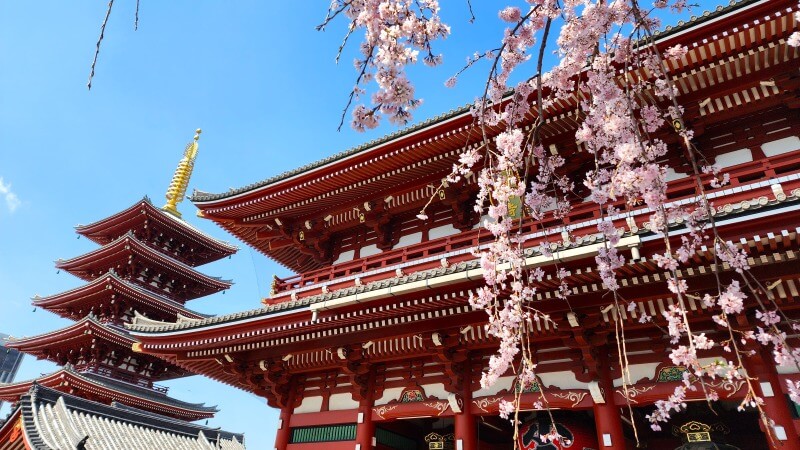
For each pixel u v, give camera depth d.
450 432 16.23
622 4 6.48
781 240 8.72
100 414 24.56
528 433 12.32
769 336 5.78
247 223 20.23
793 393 5.66
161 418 26.80
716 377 10.24
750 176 11.98
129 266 40.28
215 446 28.25
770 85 11.78
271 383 16.20
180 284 43.56
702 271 9.63
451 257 14.28
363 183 17.31
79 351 38.16
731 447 11.11
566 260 9.84
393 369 14.69
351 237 19.50
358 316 13.22
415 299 12.20
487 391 12.84
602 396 11.11
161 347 17.06
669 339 11.09
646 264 9.66
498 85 7.05
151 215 41.81
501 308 11.73
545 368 12.21
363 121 7.10
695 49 11.34
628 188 5.79
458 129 14.38
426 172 16.42
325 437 15.11
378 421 14.36
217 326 15.40
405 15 6.58
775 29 10.80
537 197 8.19
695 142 13.12
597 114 6.62
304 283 17.44
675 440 14.78
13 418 22.06
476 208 7.58
